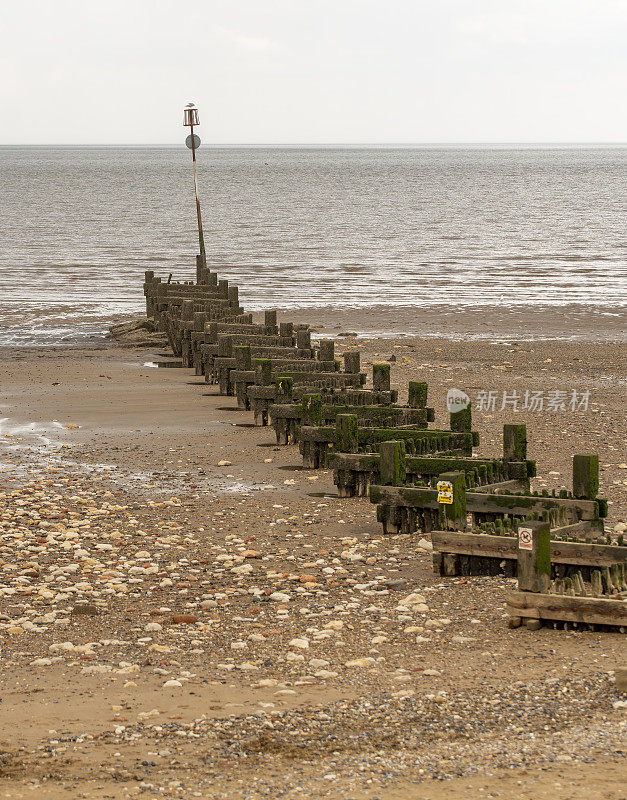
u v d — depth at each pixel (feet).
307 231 312.09
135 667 34.73
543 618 37.40
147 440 77.46
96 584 45.44
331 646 36.78
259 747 27.35
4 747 27.58
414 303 171.73
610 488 60.49
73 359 120.67
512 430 53.31
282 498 61.31
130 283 198.08
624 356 120.57
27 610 41.88
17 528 54.39
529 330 144.97
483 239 285.02
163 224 341.82
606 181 654.53
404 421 70.23
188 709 30.53
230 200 474.49
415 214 379.76
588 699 30.30
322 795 24.34
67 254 249.75
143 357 122.93
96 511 57.98
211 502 60.34
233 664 35.14
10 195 521.65
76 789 24.79
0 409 89.20
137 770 25.96
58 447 75.25
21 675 34.12
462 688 31.78
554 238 287.28
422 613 40.45
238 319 114.93
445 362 116.88
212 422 84.02
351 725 28.94
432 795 24.18
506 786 24.54
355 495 61.62
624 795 23.81
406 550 50.11
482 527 45.70
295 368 91.61
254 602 42.73
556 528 45.29
